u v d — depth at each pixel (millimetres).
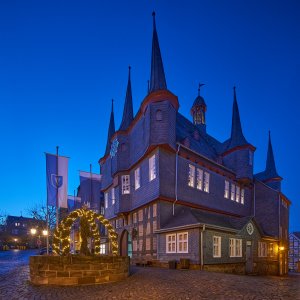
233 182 33906
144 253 25406
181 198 25453
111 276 13062
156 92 25297
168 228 22562
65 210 57188
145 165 26547
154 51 28031
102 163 39750
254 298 9180
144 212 26250
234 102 37906
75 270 12383
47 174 21781
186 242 21422
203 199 28078
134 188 28672
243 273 25516
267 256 31719
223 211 30609
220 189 31219
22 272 17406
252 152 35688
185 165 26719
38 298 9727
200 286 11430
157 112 25125
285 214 40031
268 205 36000
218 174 31375
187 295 9773
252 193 37344
